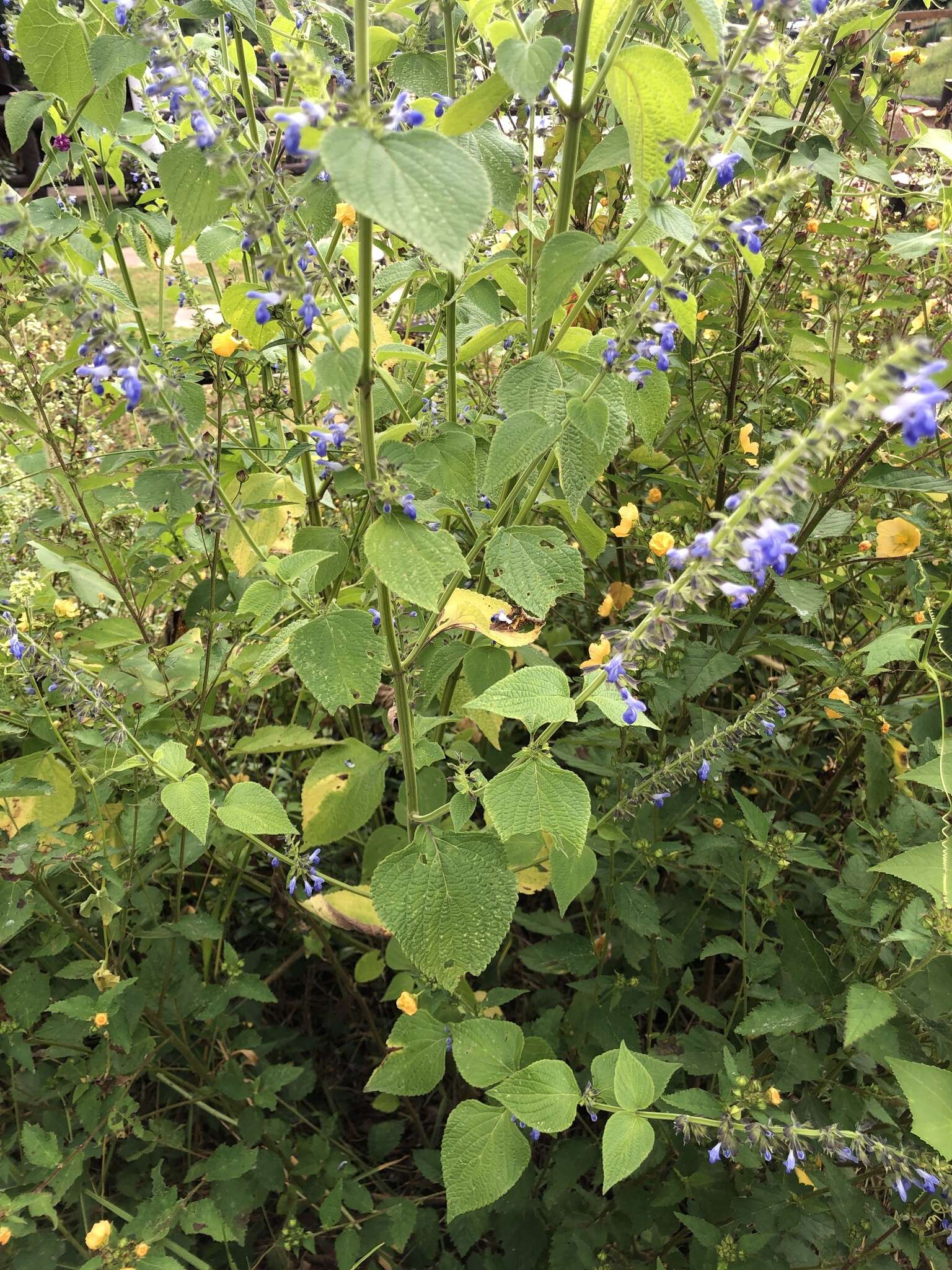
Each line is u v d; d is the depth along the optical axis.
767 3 1.38
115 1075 2.12
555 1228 2.35
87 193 2.38
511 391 1.66
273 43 2.05
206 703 2.58
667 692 2.30
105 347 1.44
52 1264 1.99
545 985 3.08
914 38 2.74
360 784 2.21
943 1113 1.42
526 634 1.92
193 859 2.25
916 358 1.05
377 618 2.06
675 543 2.56
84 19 1.87
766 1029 1.87
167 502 2.02
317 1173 2.48
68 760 2.17
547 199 2.74
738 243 1.67
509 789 1.51
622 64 1.38
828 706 2.43
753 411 2.84
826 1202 2.06
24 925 1.90
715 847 2.23
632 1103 1.54
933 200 2.81
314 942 2.75
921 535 2.47
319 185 1.64
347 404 1.36
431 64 1.89
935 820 2.05
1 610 2.09
